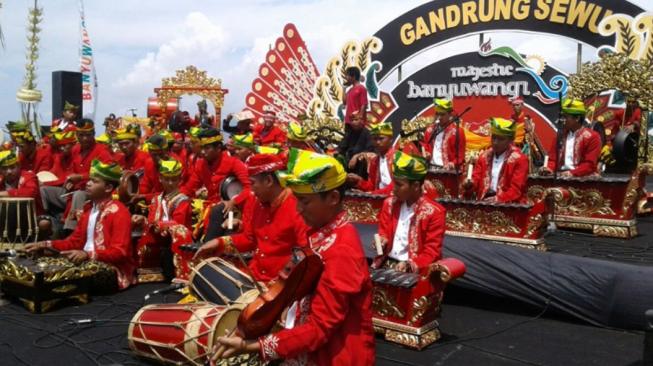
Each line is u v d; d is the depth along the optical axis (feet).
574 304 16.92
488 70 42.65
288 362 8.40
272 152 14.56
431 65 44.70
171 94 54.85
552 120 40.50
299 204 8.53
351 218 26.04
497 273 18.08
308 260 7.84
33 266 17.98
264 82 49.67
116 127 50.37
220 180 23.47
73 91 47.39
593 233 26.03
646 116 34.45
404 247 16.46
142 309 14.37
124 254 19.80
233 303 13.56
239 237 16.25
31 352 14.71
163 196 21.62
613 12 38.19
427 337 14.98
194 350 12.81
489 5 42.27
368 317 8.38
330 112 47.60
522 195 22.85
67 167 29.14
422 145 30.17
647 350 10.18
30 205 21.21
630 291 16.06
